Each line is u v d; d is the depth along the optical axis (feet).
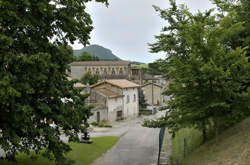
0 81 21.88
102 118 120.67
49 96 30.40
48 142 32.24
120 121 130.62
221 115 35.06
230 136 37.42
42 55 25.02
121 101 136.98
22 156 42.47
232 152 30.19
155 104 202.59
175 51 42.98
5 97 21.95
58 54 31.45
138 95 175.83
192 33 29.99
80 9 33.35
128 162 51.78
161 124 44.39
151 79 276.00
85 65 273.75
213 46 29.89
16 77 25.82
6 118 26.17
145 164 50.01
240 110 30.42
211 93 31.32
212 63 28.60
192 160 37.63
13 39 25.14
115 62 278.05
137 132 94.73
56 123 32.27
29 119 26.40
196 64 29.76
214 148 36.11
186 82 32.19
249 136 32.07
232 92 29.60
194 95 32.30
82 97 37.86
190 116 33.37
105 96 124.36
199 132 53.11
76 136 35.37
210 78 29.96
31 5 27.50
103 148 64.64
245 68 28.48
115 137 82.69
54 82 31.58
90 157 53.83
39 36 30.19
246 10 41.57
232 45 40.50
